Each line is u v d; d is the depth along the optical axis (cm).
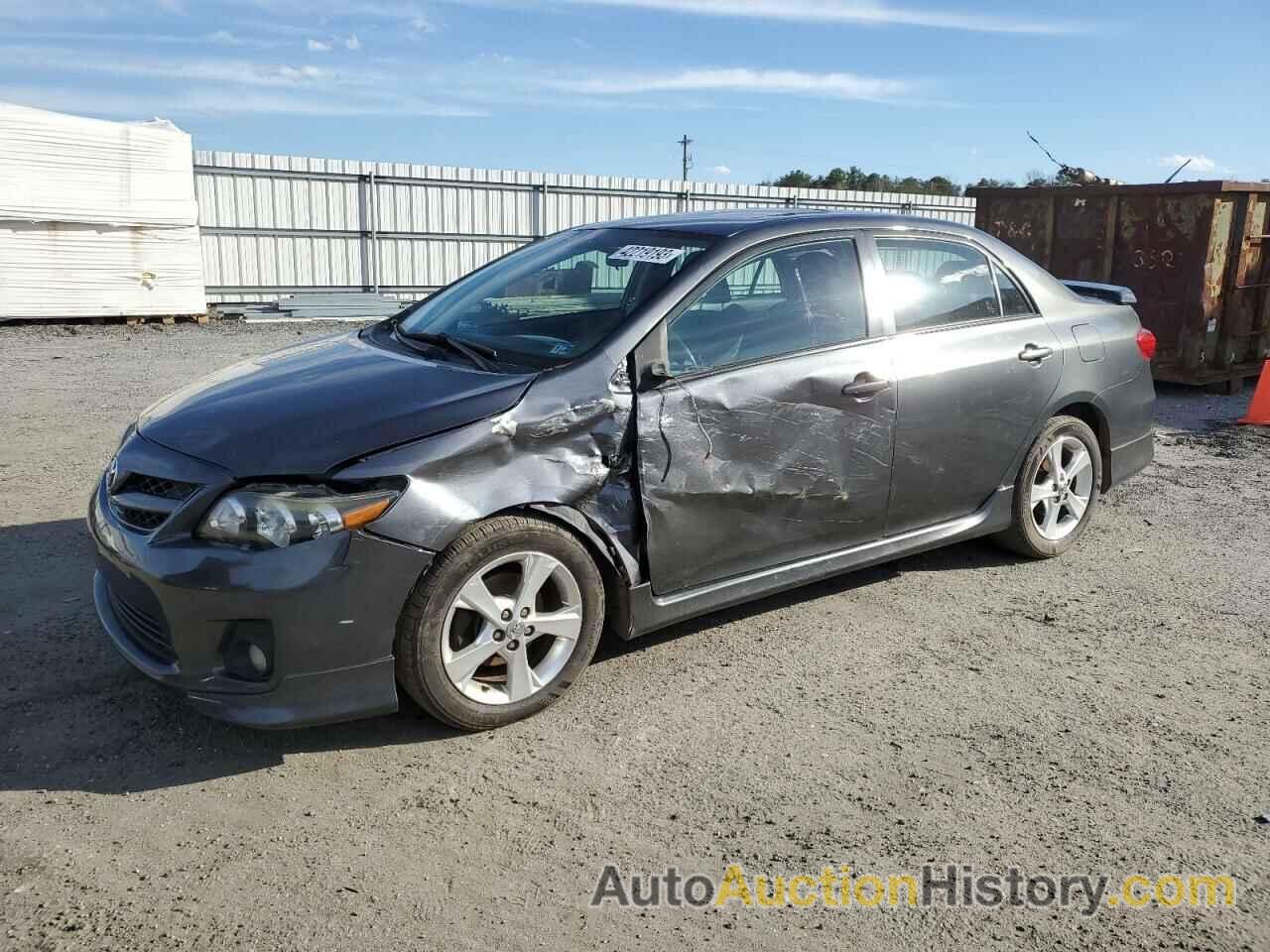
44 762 305
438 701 317
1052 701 365
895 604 454
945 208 3002
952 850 277
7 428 760
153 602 301
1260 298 1037
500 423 320
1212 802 302
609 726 339
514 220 2350
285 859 265
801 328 397
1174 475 702
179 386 999
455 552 310
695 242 396
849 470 406
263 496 293
